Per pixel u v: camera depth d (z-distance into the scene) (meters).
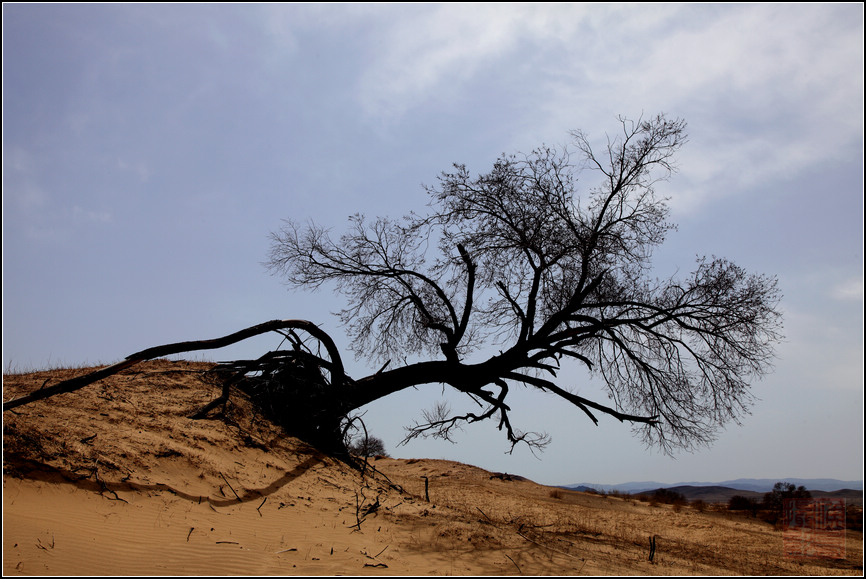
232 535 10.41
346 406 21.47
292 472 16.22
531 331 20.97
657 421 19.97
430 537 12.28
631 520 22.94
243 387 21.89
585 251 19.64
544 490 32.59
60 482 10.62
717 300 19.56
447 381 21.70
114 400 16.70
